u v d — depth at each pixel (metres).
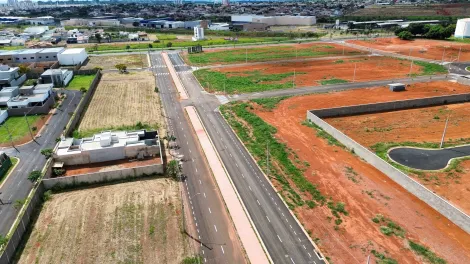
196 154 67.06
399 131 74.94
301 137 73.31
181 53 165.38
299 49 170.25
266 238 44.84
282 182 56.91
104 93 105.25
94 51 172.88
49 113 88.62
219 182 57.34
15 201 52.84
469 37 190.00
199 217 49.16
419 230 45.44
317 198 52.38
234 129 77.94
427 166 59.72
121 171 57.72
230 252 42.72
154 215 49.50
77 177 55.84
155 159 64.75
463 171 57.84
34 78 121.44
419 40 186.00
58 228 46.94
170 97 101.50
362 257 41.25
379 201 51.38
